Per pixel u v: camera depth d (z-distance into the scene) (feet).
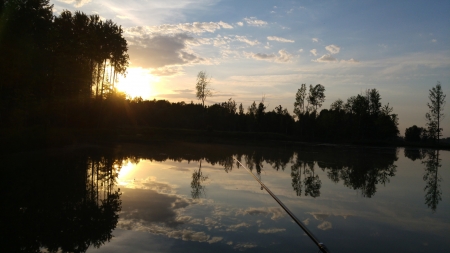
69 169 46.93
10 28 68.90
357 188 43.09
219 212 28.14
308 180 47.14
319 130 222.07
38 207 28.02
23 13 73.82
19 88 78.28
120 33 143.84
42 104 89.61
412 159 95.55
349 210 31.24
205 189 37.35
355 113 223.92
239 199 33.19
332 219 27.81
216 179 44.24
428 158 102.47
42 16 86.63
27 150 63.57
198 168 54.13
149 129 167.73
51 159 55.93
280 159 75.15
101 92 136.77
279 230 24.02
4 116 81.66
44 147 69.00
